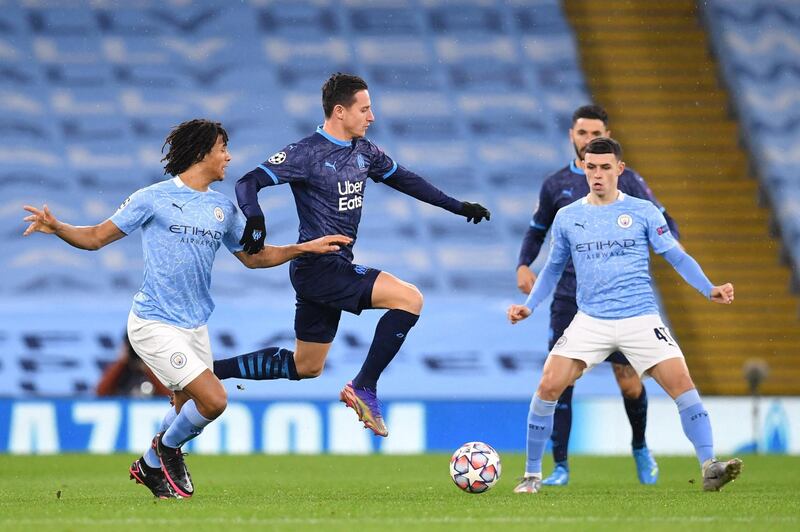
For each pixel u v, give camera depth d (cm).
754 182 7031
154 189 2383
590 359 2680
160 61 7638
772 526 1872
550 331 3198
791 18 7969
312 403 4778
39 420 4725
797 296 6475
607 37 7869
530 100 7525
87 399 4741
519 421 4812
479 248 6781
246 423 4766
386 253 6700
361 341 5872
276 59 7675
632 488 2919
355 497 2528
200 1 7962
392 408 4794
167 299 2373
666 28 7919
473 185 7081
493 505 2261
